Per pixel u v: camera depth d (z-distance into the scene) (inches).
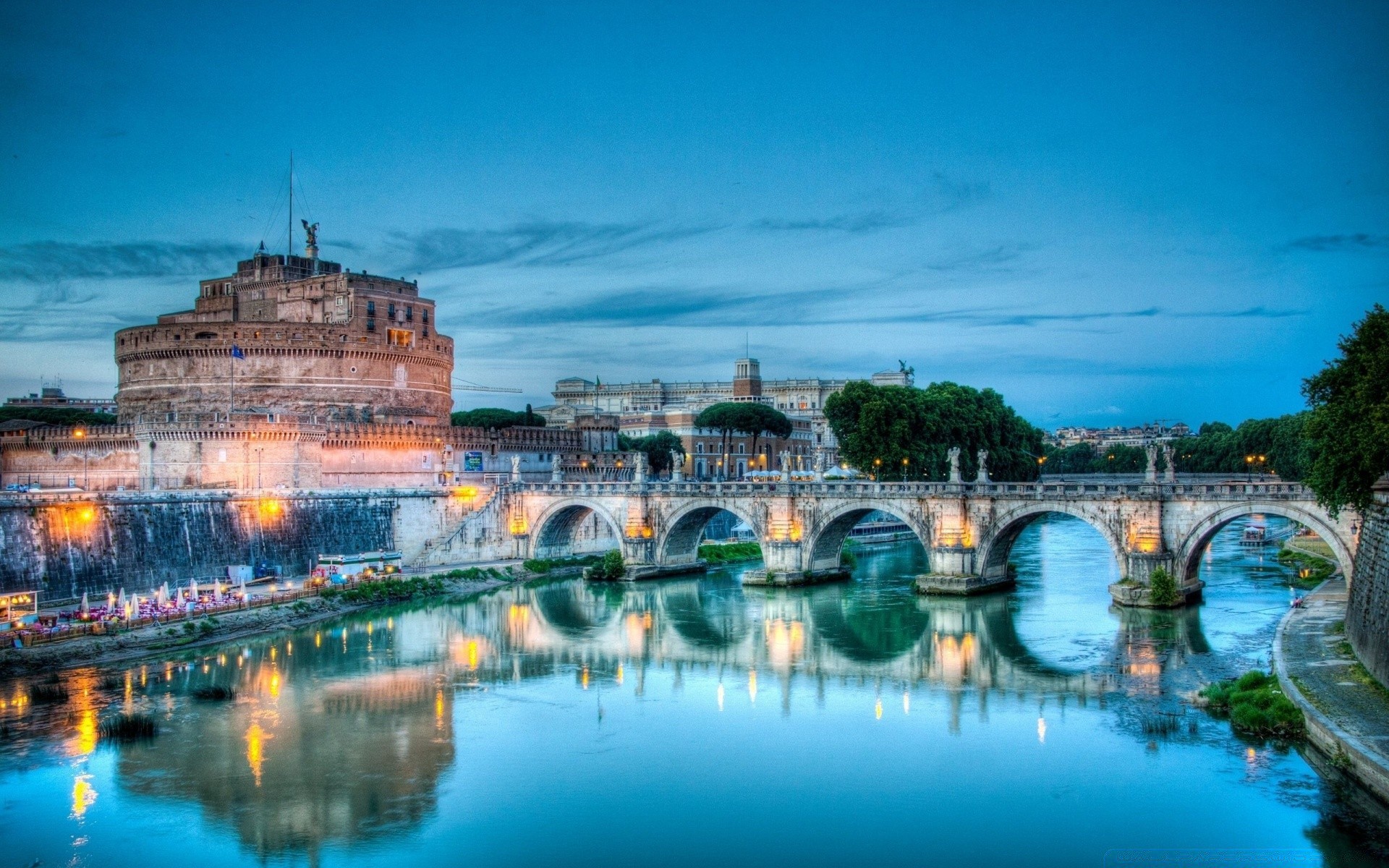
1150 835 2513.5
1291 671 3339.1
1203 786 2743.6
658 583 6314.0
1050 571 6368.1
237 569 5374.0
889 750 3093.0
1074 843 2500.0
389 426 7416.3
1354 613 3663.9
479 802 2770.7
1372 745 2645.2
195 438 6550.2
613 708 3543.3
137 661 4119.1
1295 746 2970.0
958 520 5497.1
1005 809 2677.2
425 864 2456.9
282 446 6766.7
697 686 3801.7
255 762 3034.0
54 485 7160.4
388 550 6397.6
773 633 4734.3
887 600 5487.2
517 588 6166.3
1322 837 2449.6
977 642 4392.2
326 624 5012.3
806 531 6023.6
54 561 4606.3
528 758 3068.4
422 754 3105.3
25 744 3152.1
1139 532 4945.9
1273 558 6707.7
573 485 6737.2
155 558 5064.0
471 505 6889.8
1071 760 2955.2
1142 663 3909.9
